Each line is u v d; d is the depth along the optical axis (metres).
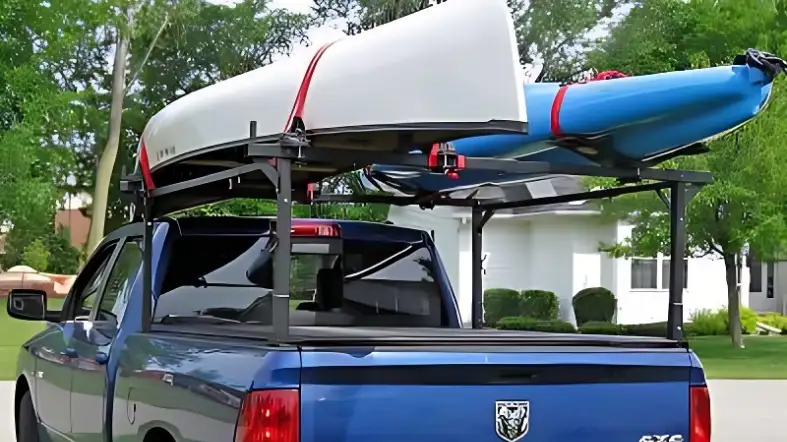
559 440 4.40
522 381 4.35
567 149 5.25
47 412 6.84
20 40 21.53
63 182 30.48
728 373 19.97
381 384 4.11
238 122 5.11
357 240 6.60
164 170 5.86
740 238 22.41
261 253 6.21
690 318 30.42
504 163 4.76
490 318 28.06
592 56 27.61
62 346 6.55
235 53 32.81
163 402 4.86
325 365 4.04
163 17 29.64
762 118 20.88
